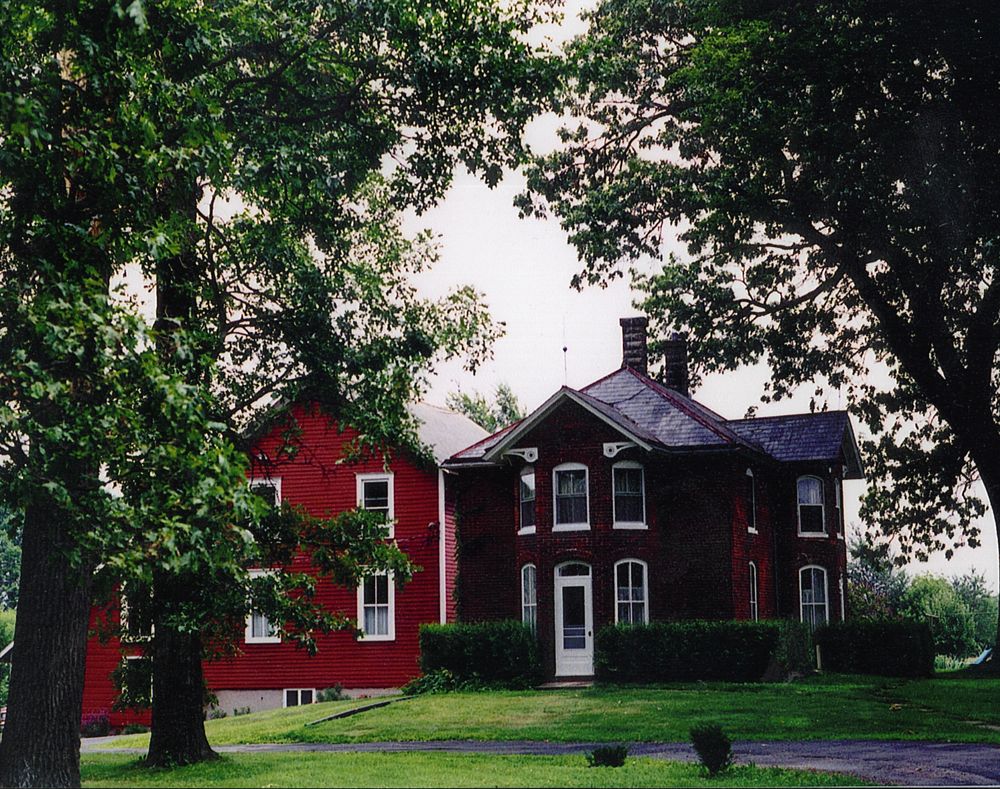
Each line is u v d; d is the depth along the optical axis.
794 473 41.84
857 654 37.19
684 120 37.72
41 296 15.07
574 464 37.22
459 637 36.22
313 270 23.52
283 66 20.89
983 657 50.44
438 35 21.58
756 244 39.47
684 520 37.16
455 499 40.03
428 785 16.84
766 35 29.25
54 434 14.62
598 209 37.41
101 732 42.03
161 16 17.02
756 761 20.06
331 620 23.27
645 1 37.22
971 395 37.41
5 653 52.66
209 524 16.48
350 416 24.05
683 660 34.75
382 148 22.55
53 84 15.98
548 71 21.97
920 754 20.80
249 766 20.44
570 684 35.06
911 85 29.75
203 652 23.59
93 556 17.05
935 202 30.30
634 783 17.00
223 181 21.19
